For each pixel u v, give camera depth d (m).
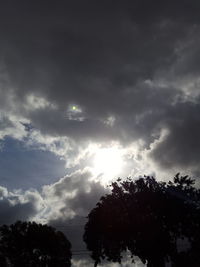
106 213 53.28
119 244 53.84
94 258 55.56
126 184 54.62
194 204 52.88
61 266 63.94
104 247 54.62
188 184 53.75
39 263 62.88
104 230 53.47
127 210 53.03
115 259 54.03
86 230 55.47
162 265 51.41
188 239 52.00
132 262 53.66
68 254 65.06
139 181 54.19
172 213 51.56
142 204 52.47
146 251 51.44
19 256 62.78
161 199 52.19
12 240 63.19
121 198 53.81
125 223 52.16
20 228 63.88
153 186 54.00
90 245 55.34
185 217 51.97
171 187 53.75
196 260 49.59
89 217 55.41
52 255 63.69
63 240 65.12
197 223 52.00
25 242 62.97
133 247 52.69
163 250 50.97
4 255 62.88
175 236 52.31
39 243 63.12
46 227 64.88
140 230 51.69
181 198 52.84
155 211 52.41
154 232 51.00
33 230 63.47
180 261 49.81
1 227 63.84
